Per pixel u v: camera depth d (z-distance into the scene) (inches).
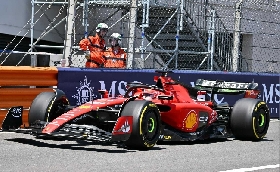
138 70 649.0
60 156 414.0
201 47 911.0
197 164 414.3
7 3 912.9
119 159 414.0
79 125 445.1
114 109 471.2
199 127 529.7
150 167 391.2
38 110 487.2
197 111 524.7
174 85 525.3
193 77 690.2
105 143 483.8
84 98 608.4
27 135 511.8
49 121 488.7
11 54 701.9
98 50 692.7
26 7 954.1
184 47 928.9
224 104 572.7
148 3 837.8
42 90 577.9
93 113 470.3
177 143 517.3
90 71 611.5
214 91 570.3
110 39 711.1
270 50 948.0
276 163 436.8
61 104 503.5
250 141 551.5
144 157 428.8
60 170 364.5
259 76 749.3
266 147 517.3
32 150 434.3
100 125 482.0
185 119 511.8
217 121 553.9
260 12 943.7
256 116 545.6
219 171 392.2
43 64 674.2
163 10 938.7
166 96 491.8
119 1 875.4
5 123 462.9
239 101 553.9
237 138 560.1
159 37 940.6
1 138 490.0
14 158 399.9
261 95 751.1
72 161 397.1
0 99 548.4
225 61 847.7
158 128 475.2
